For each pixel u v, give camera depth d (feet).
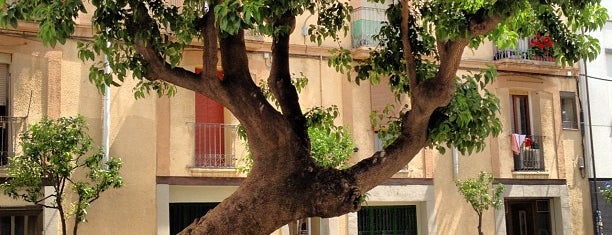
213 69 26.53
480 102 27.25
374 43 63.82
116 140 55.11
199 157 58.85
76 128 44.19
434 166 67.56
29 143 42.01
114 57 38.88
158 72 27.48
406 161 26.61
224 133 60.34
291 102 27.40
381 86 65.31
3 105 52.26
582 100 75.36
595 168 75.00
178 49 29.43
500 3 26.12
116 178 45.01
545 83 73.51
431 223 66.59
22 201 51.21
